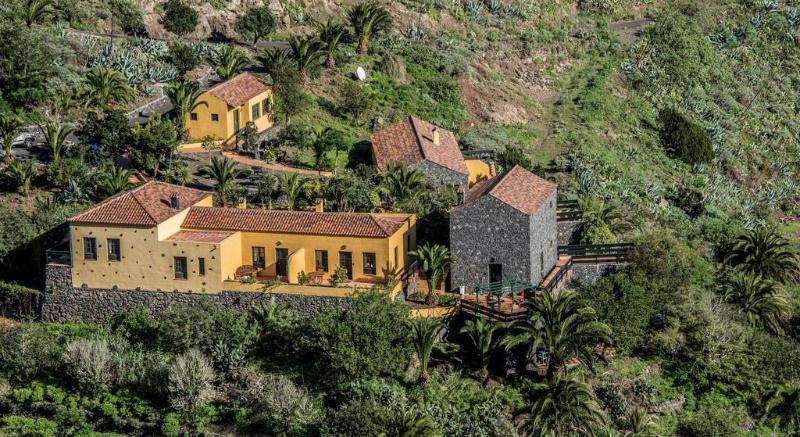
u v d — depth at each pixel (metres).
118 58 105.81
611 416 70.81
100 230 72.50
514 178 79.44
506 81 119.62
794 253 89.69
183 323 68.56
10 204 82.25
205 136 93.00
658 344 76.00
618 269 79.56
